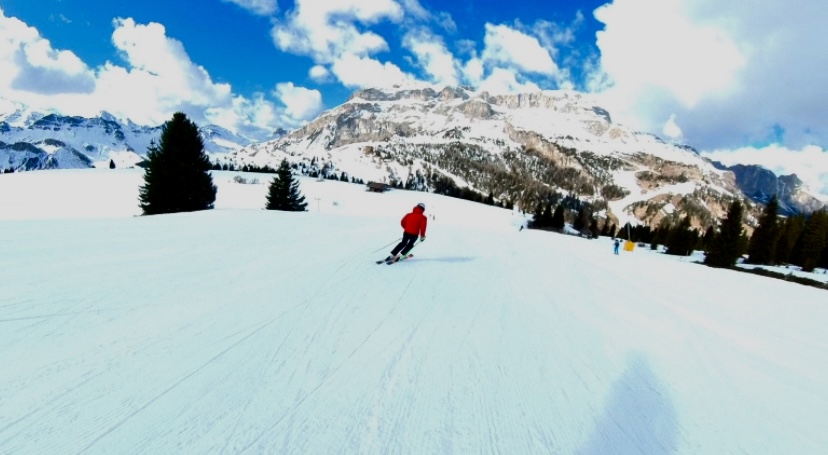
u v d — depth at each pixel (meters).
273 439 2.85
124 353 3.97
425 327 5.27
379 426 3.08
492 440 3.04
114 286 6.11
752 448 3.25
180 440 2.78
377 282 7.42
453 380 3.88
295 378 3.70
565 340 5.29
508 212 85.31
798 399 4.19
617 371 4.47
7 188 55.72
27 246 8.54
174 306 5.40
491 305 6.60
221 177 84.19
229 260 8.48
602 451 3.04
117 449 2.66
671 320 6.82
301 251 10.04
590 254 17.52
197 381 3.53
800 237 55.50
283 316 5.27
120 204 51.78
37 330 4.38
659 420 3.54
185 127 30.83
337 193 82.31
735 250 45.75
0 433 2.74
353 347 4.46
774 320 7.70
